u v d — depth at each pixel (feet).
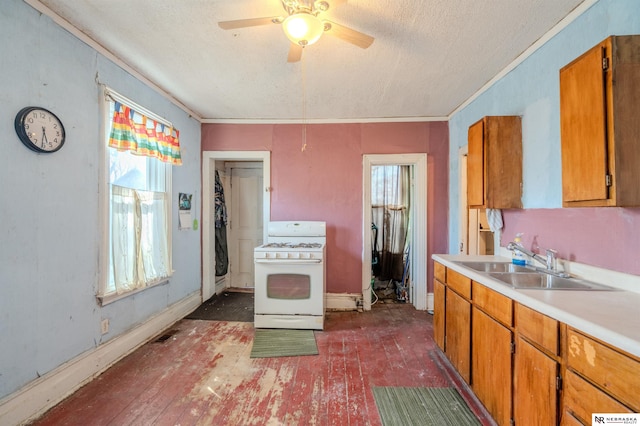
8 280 5.15
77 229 6.52
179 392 6.38
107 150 7.36
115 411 5.76
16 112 5.27
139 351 8.22
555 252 6.10
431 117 11.94
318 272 9.87
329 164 12.25
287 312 9.86
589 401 3.35
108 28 6.39
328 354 8.14
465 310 6.37
